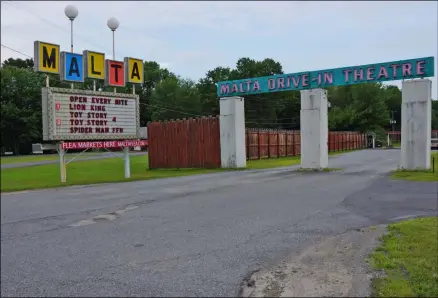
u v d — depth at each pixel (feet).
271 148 107.24
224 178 54.44
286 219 26.58
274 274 15.88
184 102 237.25
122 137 62.18
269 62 246.47
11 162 97.55
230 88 70.79
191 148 78.54
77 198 38.78
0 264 17.95
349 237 21.63
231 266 17.02
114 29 64.39
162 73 277.85
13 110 174.91
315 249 19.40
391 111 303.68
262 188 42.52
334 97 279.28
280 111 250.98
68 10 57.26
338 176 53.11
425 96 54.85
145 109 263.08
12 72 186.70
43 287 15.03
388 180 47.11
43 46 53.83
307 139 62.49
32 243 21.71
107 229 24.88
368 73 57.98
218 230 23.76
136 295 13.99
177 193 40.55
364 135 191.21
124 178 59.67
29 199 38.70
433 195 35.55
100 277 15.97
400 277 14.90
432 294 13.20
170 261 17.88
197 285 14.83
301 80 63.21
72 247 20.75
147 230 24.25
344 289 13.92
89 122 58.34
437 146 161.68
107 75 61.00
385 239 20.75
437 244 19.43
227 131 71.20
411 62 55.21
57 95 54.90
